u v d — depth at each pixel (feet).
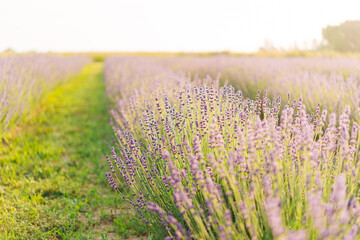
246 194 6.78
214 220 6.15
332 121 7.55
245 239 6.34
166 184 8.18
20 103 21.81
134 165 9.46
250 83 22.44
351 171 6.92
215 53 124.77
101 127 22.39
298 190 6.82
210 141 8.17
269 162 6.88
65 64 56.95
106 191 12.67
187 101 11.60
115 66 52.85
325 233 5.03
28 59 37.04
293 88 17.49
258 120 7.57
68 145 18.34
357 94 14.62
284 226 5.76
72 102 32.01
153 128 10.11
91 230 9.80
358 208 6.11
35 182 13.02
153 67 38.86
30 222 9.94
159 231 8.35
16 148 17.26
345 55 43.93
